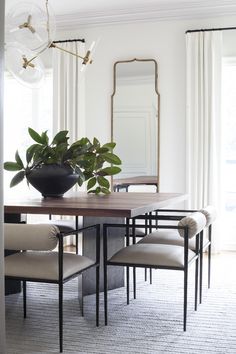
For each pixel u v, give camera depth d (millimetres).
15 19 2787
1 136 776
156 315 2582
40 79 3328
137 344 2141
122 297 2949
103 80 5172
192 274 3631
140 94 5055
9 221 2854
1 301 792
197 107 4762
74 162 2879
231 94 4914
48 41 2896
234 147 4961
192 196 4801
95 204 2396
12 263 2107
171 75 4961
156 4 4754
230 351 2061
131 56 5078
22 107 5633
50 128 5559
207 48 4727
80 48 5141
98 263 2398
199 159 4773
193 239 2795
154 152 5016
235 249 4883
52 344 2133
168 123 4980
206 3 4668
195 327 2385
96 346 2111
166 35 4961
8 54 3189
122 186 5117
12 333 2285
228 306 2770
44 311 2662
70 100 5184
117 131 5129
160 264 2279
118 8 4891
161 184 5008
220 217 4723
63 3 4734
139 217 2697
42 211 2256
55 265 2070
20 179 2854
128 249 2412
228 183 4984
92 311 2656
